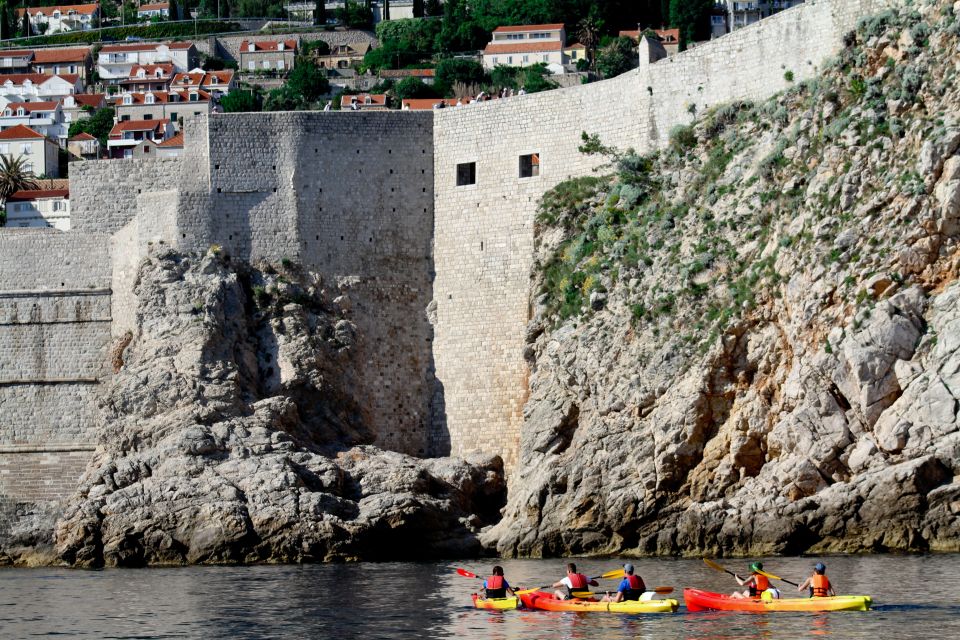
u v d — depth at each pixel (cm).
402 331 16325
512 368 15762
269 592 12062
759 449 13512
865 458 12756
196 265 16125
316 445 15575
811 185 13912
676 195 15138
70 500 15288
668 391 13962
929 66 13712
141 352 15825
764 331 13712
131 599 12019
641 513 13712
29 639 10400
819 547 12738
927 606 10100
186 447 14850
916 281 13050
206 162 16362
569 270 15438
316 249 16350
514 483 15088
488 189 16200
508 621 10394
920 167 13200
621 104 15762
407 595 11688
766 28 15000
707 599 10475
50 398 16312
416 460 15600
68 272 16562
